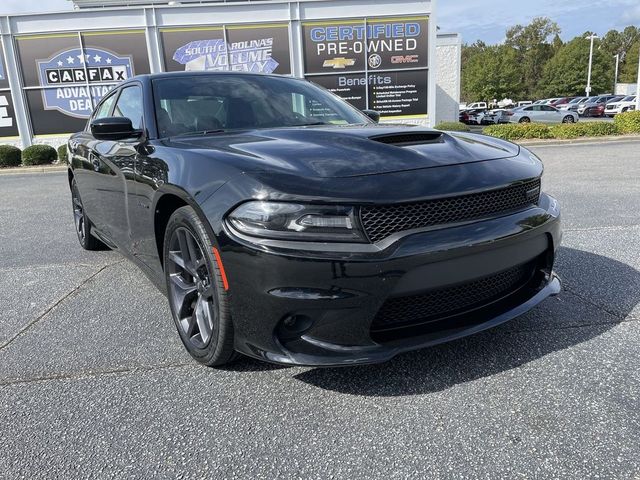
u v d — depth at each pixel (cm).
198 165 231
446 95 2127
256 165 213
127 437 198
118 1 2247
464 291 228
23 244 523
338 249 193
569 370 232
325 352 201
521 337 265
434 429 195
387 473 173
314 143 240
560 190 702
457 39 2078
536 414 201
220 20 1589
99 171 362
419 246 201
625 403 205
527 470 171
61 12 1559
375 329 215
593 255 400
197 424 204
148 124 305
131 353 267
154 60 1608
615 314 288
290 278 194
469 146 257
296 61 1628
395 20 1603
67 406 220
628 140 1569
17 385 239
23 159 1441
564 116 2870
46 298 356
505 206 232
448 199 211
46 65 1597
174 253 266
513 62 5812
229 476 175
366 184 202
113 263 439
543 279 263
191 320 255
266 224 196
